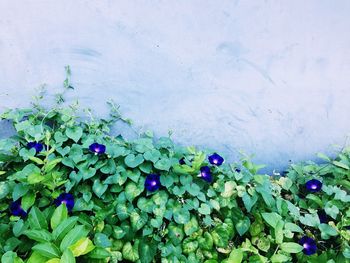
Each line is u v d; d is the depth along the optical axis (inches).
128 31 46.1
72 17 44.1
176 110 51.4
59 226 32.8
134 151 47.1
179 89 50.3
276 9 48.3
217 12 47.0
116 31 45.8
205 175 45.4
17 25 43.3
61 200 39.9
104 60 47.0
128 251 40.8
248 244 42.8
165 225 42.5
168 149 48.9
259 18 48.4
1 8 42.1
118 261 42.2
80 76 47.3
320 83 53.8
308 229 47.4
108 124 50.0
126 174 44.0
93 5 43.9
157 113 51.1
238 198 47.6
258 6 47.7
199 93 51.0
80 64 46.6
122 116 50.3
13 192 38.5
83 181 43.9
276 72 51.9
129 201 43.0
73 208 41.4
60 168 44.3
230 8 47.1
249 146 55.2
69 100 48.3
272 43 50.2
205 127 53.0
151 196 43.9
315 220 45.0
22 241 36.8
